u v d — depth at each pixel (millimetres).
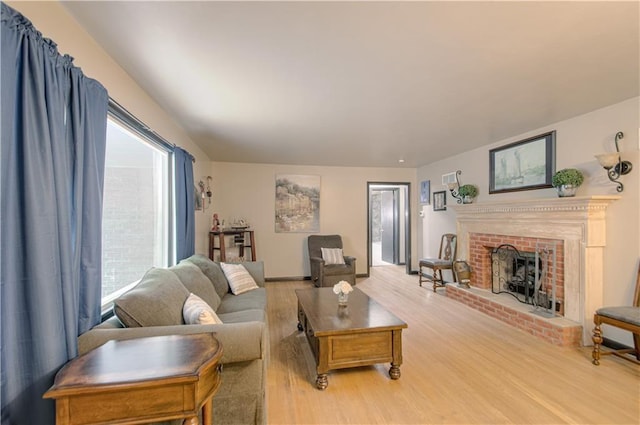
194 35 1664
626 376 2264
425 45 1766
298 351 2734
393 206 7793
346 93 2471
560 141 3205
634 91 2430
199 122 3223
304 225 5949
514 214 3564
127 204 2438
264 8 1435
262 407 1606
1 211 1062
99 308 1591
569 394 2045
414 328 3234
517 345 2809
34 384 1153
